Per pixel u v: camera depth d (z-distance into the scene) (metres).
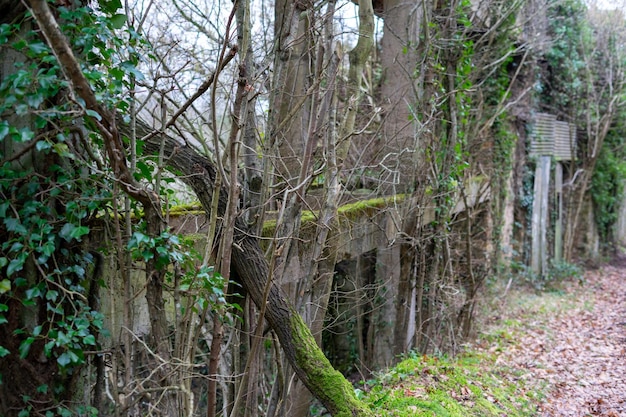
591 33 17.06
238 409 3.81
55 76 2.46
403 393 4.83
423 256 7.28
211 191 3.51
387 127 7.18
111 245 3.04
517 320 11.17
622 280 16.48
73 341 2.73
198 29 5.20
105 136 2.63
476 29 9.11
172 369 3.15
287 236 3.86
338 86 4.99
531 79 14.12
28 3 2.58
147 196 2.91
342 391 3.54
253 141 4.17
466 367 6.77
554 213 16.28
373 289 7.50
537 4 12.25
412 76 6.68
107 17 2.84
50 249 2.60
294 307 4.00
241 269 3.65
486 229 11.86
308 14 4.17
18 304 2.67
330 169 4.39
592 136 17.45
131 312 2.99
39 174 2.64
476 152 10.78
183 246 3.20
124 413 2.91
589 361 8.38
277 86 3.94
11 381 2.69
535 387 6.71
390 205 6.61
